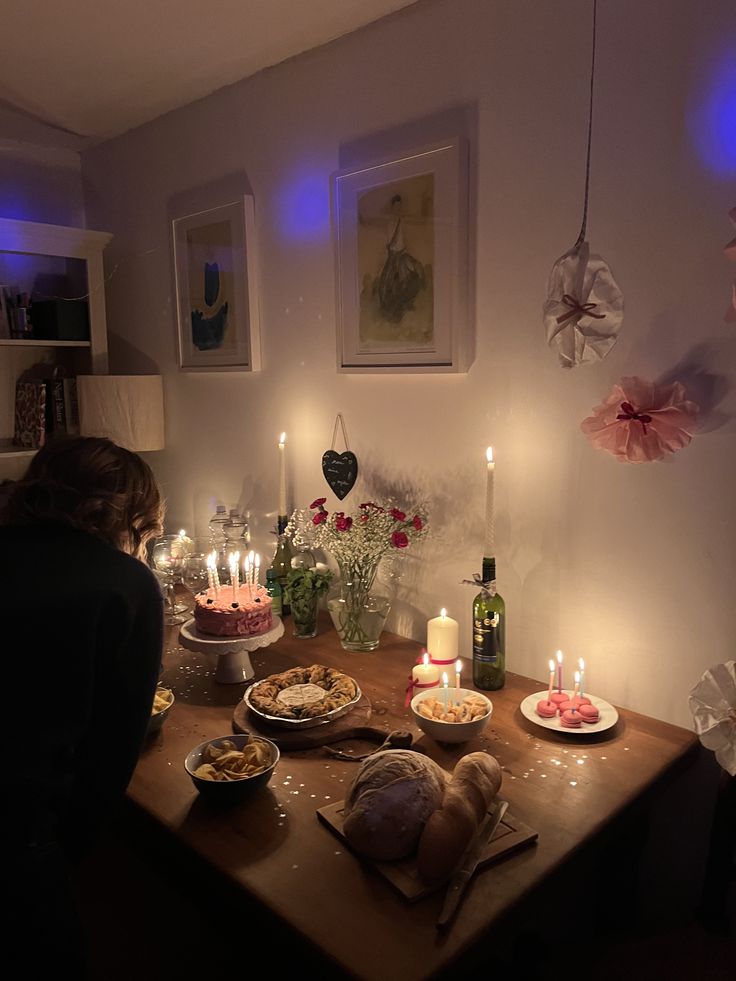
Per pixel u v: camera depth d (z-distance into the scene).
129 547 1.21
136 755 1.13
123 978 1.28
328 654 1.87
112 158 2.72
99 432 2.54
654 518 1.49
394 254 1.85
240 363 2.33
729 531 1.39
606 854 1.49
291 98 2.07
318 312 2.11
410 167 1.78
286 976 1.05
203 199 2.39
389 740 1.39
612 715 1.51
